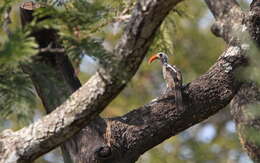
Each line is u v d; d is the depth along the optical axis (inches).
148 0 337.1
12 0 359.9
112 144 434.3
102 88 358.0
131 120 442.3
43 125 370.0
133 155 438.6
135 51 345.7
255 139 345.7
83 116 365.7
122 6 443.5
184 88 448.8
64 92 412.2
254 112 360.2
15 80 340.5
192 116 443.2
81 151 435.8
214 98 446.0
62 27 342.3
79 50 340.5
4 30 358.0
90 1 359.3
